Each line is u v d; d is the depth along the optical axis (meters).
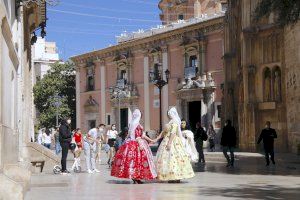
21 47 15.73
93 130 18.27
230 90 35.09
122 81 57.03
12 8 10.99
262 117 28.33
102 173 17.59
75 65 65.50
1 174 7.20
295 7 16.41
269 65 27.94
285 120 27.05
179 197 9.61
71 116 65.94
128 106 56.38
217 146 41.47
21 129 14.99
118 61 57.84
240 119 29.94
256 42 28.59
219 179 14.17
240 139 29.72
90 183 13.12
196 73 47.78
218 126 45.12
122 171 12.96
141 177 12.88
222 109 37.22
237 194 10.20
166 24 61.03
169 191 10.81
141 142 13.12
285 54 26.91
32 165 18.16
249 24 28.77
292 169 18.31
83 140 19.02
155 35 52.00
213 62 46.09
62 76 65.69
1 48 7.49
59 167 17.69
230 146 20.64
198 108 47.81
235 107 34.78
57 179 14.66
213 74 46.06
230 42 36.03
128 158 13.00
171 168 12.91
